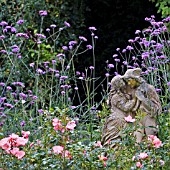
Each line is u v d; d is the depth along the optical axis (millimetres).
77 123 9492
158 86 11555
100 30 17219
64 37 15617
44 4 15234
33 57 14211
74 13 15852
